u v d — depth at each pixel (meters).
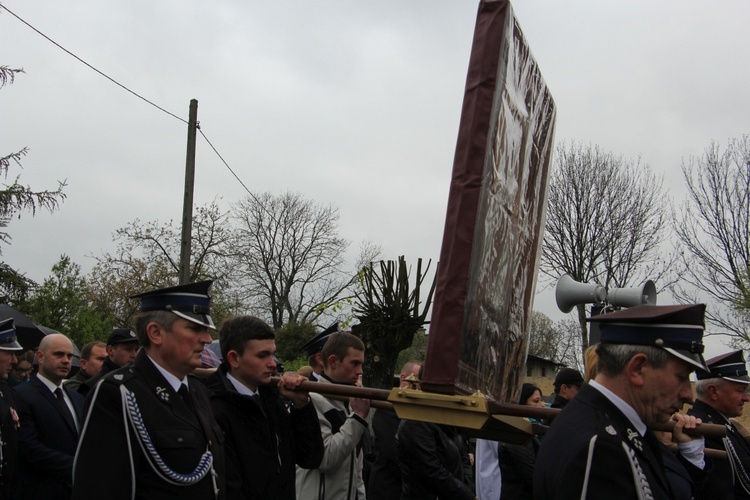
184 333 3.46
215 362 7.16
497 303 3.45
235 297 32.94
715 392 4.72
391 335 8.82
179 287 3.53
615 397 2.76
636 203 25.23
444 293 3.04
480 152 3.04
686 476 3.38
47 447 5.24
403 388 3.17
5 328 5.14
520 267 3.81
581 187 25.42
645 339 2.76
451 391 3.02
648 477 2.57
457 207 3.04
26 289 18.14
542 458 2.69
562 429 2.69
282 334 26.95
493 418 3.14
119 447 3.16
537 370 34.81
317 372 5.81
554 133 4.42
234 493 3.72
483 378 3.35
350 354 5.02
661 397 2.74
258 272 36.28
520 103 3.49
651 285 7.60
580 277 25.08
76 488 3.12
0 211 17.78
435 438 5.03
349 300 12.58
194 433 3.38
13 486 5.12
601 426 2.62
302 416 4.21
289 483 4.07
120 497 3.11
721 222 24.03
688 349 2.75
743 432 4.61
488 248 3.21
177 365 3.46
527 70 3.58
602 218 25.17
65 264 18.83
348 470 4.89
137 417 3.23
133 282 30.55
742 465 4.45
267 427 3.91
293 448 4.19
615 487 2.50
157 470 3.22
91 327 18.64
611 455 2.54
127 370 3.39
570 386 6.39
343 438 4.50
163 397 3.37
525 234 3.85
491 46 3.07
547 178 4.31
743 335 22.83
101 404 3.23
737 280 23.00
